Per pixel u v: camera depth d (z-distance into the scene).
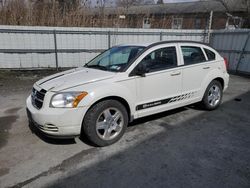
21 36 9.13
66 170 2.89
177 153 3.29
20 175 2.80
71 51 9.93
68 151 3.36
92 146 3.50
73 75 3.73
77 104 3.13
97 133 3.37
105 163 3.04
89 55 10.27
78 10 11.32
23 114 4.88
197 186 2.58
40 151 3.36
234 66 10.34
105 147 3.47
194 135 3.88
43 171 2.88
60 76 3.77
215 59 4.99
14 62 9.33
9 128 4.16
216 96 5.11
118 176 2.77
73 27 9.87
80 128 3.22
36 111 3.26
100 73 3.67
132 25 12.52
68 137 3.22
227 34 10.52
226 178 2.72
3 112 5.02
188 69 4.38
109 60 4.24
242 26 19.86
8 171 2.88
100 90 3.28
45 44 9.55
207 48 4.91
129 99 3.61
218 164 3.01
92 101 3.21
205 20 25.61
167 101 4.16
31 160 3.12
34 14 10.68
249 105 5.55
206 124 4.35
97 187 2.58
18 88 7.21
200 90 4.71
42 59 9.66
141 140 3.69
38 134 3.90
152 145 3.53
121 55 4.08
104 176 2.77
